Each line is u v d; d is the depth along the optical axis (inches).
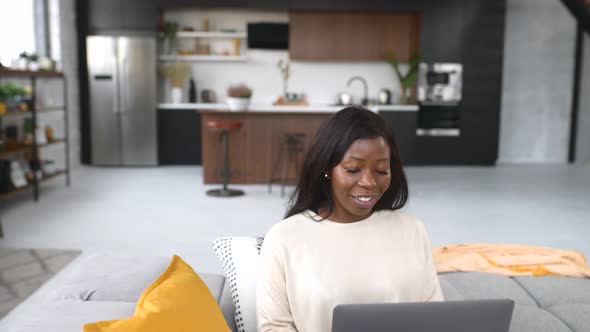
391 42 330.3
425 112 327.0
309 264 49.8
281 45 331.6
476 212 206.5
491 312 41.9
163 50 331.9
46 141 236.2
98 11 313.0
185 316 42.3
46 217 189.8
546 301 80.8
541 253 105.0
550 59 348.8
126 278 65.2
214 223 184.4
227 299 65.9
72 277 65.8
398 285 50.5
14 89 211.6
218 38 337.7
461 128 329.4
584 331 70.2
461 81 325.7
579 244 164.9
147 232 171.6
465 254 101.7
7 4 247.9
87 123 318.7
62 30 292.0
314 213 51.9
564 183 274.4
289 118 257.6
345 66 344.2
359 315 40.3
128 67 312.5
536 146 355.6
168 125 320.5
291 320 50.2
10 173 207.9
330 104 345.7
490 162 332.8
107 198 225.1
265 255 50.9
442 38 322.7
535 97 351.6
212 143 256.5
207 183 258.2
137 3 313.3
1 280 125.3
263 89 344.2
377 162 47.7
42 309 53.9
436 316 41.1
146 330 38.2
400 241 51.9
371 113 49.9
